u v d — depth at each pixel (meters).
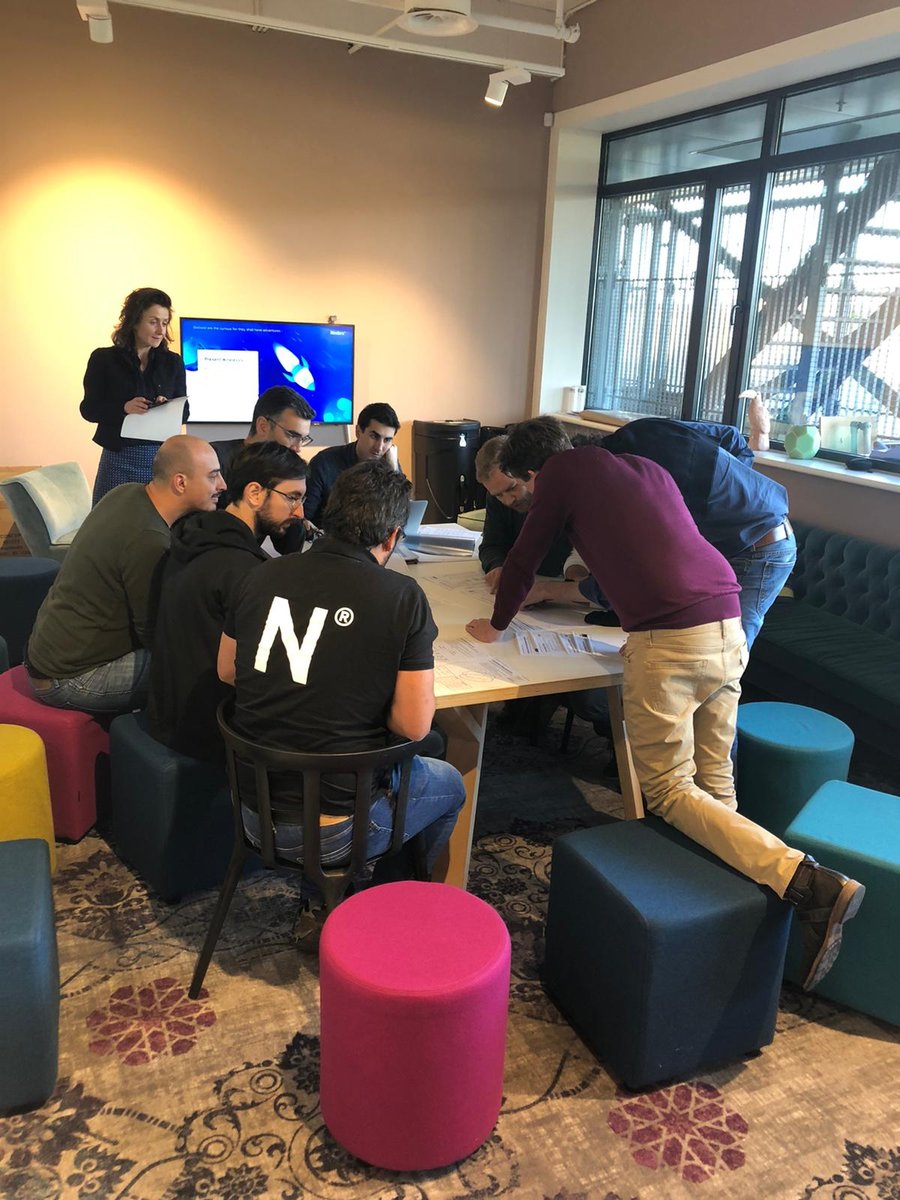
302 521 3.04
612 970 1.86
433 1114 1.59
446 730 2.38
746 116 5.06
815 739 2.56
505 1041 1.74
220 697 2.26
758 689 3.90
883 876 1.97
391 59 5.57
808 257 4.78
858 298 4.52
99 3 4.03
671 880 1.88
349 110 5.54
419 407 6.26
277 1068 1.89
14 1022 1.68
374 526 1.85
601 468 2.14
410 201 5.86
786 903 1.88
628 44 5.29
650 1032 1.79
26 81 4.83
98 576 2.53
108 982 2.12
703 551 2.14
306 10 4.89
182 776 2.28
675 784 2.09
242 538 2.27
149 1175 1.64
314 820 1.86
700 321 5.57
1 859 1.91
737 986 1.87
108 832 2.76
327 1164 1.67
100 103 4.99
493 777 3.20
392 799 2.01
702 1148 1.73
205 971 2.09
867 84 4.30
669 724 2.07
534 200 6.22
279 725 1.85
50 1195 1.60
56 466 4.69
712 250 5.43
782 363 5.04
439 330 6.17
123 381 4.13
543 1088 1.87
